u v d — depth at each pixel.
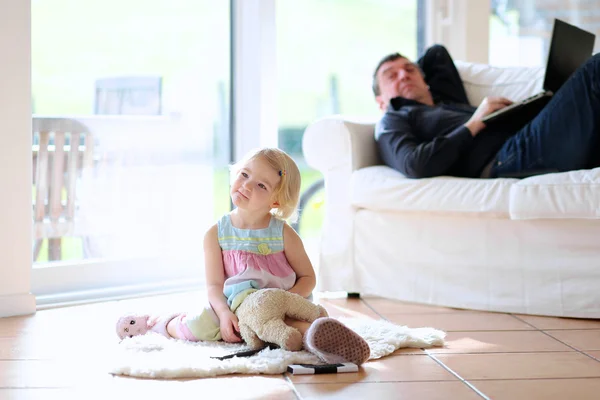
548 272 2.60
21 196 2.69
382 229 2.92
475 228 2.73
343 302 2.92
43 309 2.79
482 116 2.95
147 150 3.32
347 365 1.93
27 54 2.68
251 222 2.31
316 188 4.39
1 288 2.66
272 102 3.62
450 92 3.42
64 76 3.09
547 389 1.78
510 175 2.84
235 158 3.60
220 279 2.27
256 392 1.75
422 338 2.21
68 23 3.10
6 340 2.27
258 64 3.56
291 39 4.05
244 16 3.58
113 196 3.21
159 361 1.93
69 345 2.21
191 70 3.46
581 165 2.75
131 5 3.27
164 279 3.30
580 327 2.46
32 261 2.94
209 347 2.11
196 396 1.71
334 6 4.17
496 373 1.92
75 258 3.10
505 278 2.68
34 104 3.01
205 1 3.50
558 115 2.76
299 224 4.34
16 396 1.71
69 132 3.08
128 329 2.29
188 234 3.46
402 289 2.88
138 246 3.29
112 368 1.89
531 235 2.63
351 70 4.26
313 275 2.34
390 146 2.94
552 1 4.33
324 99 4.21
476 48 4.18
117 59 3.23
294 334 2.04
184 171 3.44
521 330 2.42
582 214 2.48
